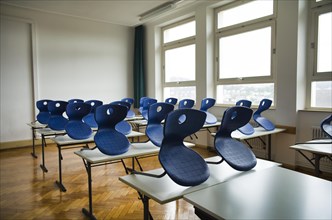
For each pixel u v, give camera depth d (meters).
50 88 6.30
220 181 1.60
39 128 4.23
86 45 6.80
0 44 5.66
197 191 1.32
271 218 1.02
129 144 2.44
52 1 5.54
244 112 1.96
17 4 5.68
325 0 3.96
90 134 3.07
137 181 1.64
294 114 4.17
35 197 3.04
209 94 5.70
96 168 4.18
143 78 7.43
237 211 1.08
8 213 2.64
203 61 5.68
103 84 7.11
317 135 3.94
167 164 1.56
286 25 4.23
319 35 4.09
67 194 3.13
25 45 5.96
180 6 5.82
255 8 4.91
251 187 1.36
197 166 1.62
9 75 5.79
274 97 4.61
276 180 1.46
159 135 2.60
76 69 6.66
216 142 1.90
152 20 6.95
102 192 3.18
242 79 5.16
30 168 4.23
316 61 4.13
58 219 2.52
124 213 2.63
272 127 4.08
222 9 5.46
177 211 2.66
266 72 4.78
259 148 4.66
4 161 4.69
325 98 4.09
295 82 4.14
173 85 6.81
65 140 2.94
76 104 3.09
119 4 5.76
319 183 1.41
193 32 6.21
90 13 6.34
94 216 2.53
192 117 1.67
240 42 5.21
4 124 5.77
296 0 4.06
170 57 6.91
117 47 7.32
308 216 1.04
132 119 5.16
